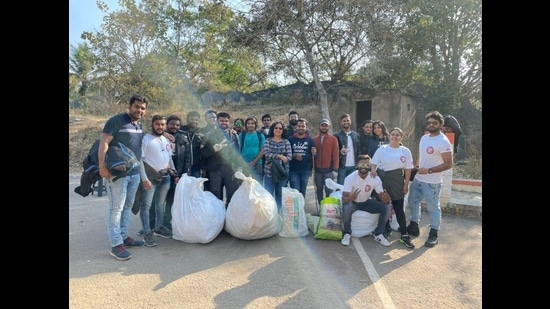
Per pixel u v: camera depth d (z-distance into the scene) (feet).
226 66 67.72
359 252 14.25
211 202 15.38
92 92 58.34
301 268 12.63
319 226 15.71
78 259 13.21
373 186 15.26
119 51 54.39
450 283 11.60
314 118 45.88
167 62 58.75
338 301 10.39
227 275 11.98
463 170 32.48
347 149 20.18
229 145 17.39
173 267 12.59
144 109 13.62
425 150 15.11
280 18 40.34
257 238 15.29
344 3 39.04
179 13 60.85
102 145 12.61
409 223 17.03
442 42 55.16
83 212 20.26
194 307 9.96
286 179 17.79
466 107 54.65
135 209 14.47
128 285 11.20
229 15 59.98
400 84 53.06
